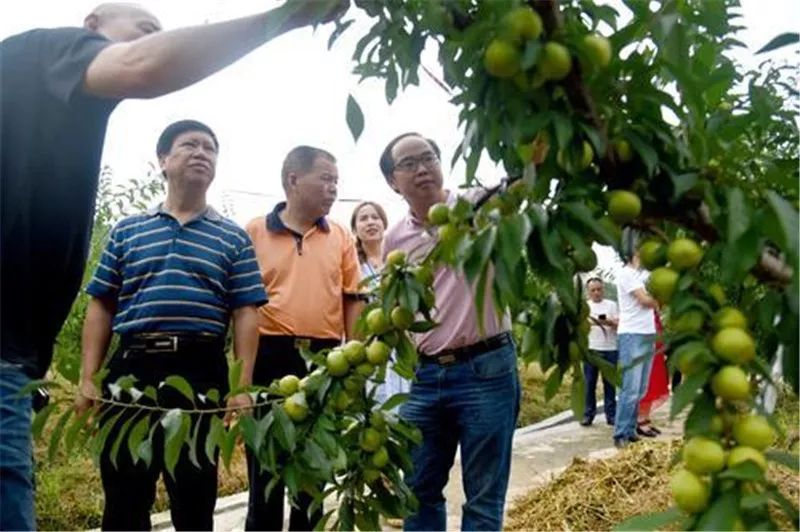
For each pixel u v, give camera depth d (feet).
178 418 4.59
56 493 13.30
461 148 3.86
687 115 3.58
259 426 4.70
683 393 3.07
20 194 5.10
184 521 8.25
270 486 4.86
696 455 3.03
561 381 4.65
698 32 4.22
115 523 8.03
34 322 5.41
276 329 9.81
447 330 8.67
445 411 8.87
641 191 3.57
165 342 8.13
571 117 3.42
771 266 3.37
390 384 11.65
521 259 3.51
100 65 4.55
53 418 15.08
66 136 5.14
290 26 3.88
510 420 8.80
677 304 3.29
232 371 4.86
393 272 4.87
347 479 5.24
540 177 3.67
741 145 4.04
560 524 12.01
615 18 3.87
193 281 8.36
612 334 21.13
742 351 3.10
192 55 4.10
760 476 2.83
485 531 8.57
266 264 9.95
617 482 12.99
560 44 3.36
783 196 3.61
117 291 8.75
